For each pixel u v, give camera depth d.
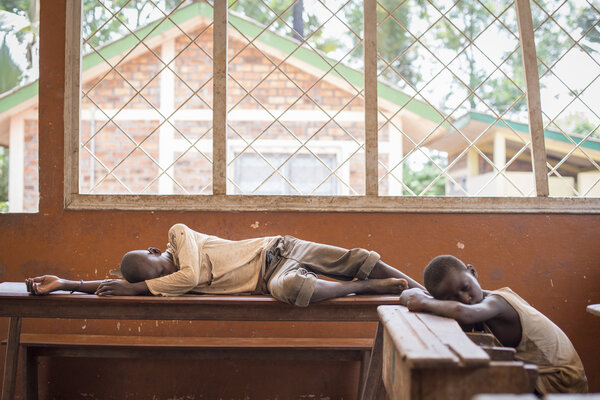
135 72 9.61
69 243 3.22
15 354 2.67
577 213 3.23
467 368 1.44
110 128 9.69
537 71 3.39
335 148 9.85
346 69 9.08
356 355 2.90
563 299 3.18
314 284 2.37
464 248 3.21
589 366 3.15
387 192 9.17
